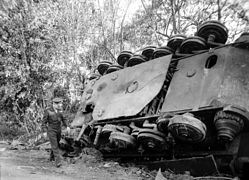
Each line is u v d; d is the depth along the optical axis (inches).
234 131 271.1
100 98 439.5
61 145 437.1
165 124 304.0
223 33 338.0
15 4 698.8
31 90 706.8
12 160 353.1
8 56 695.7
